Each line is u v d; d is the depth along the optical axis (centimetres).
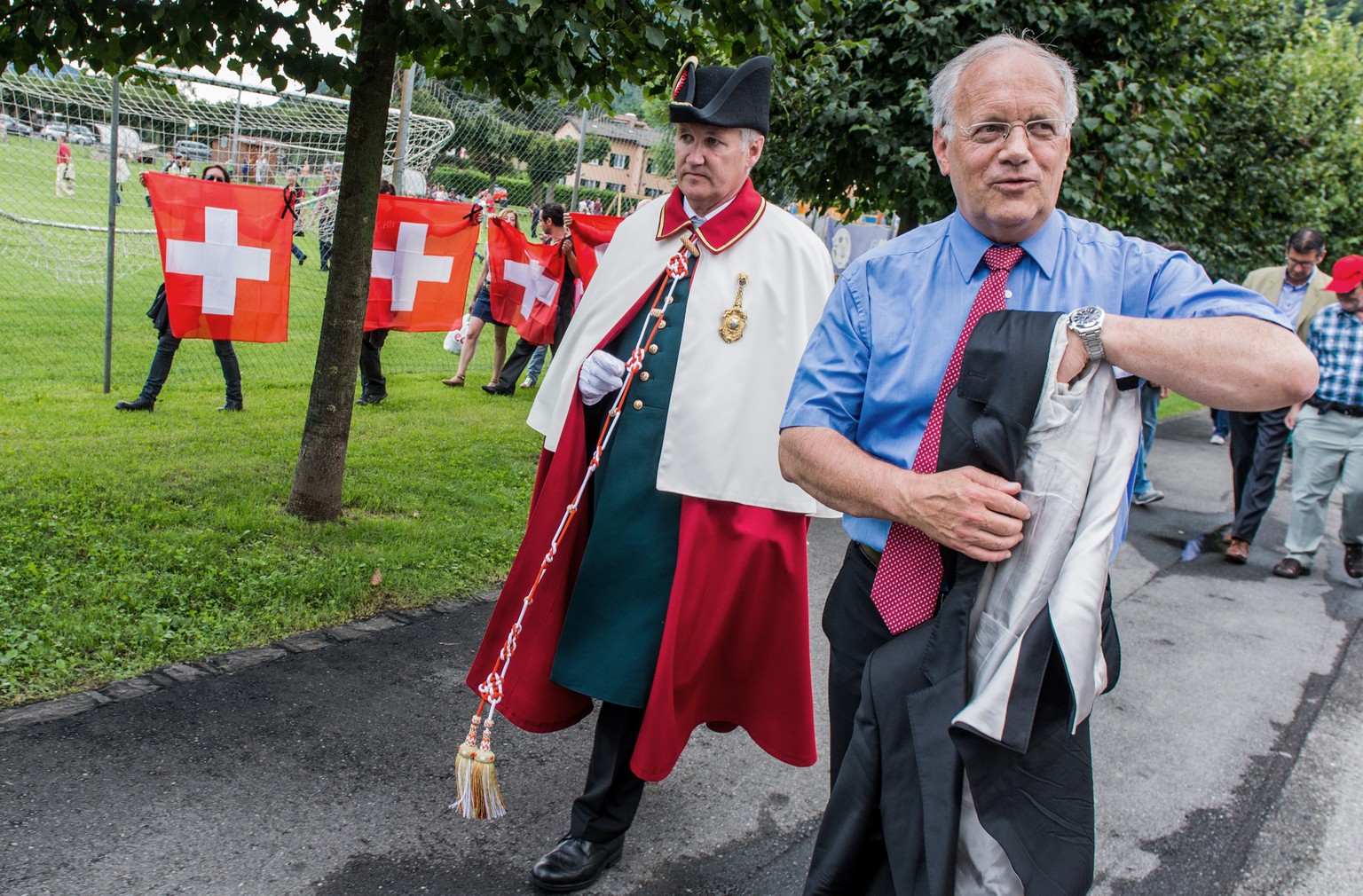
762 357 265
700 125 260
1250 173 1139
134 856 256
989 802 150
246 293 663
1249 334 152
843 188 756
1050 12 648
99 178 890
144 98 862
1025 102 169
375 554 466
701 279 268
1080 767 159
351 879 258
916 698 161
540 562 270
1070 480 155
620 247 281
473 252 765
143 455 584
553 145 898
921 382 181
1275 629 536
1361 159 1652
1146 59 689
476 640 404
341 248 479
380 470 612
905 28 640
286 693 344
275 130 955
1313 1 1290
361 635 395
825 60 650
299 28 420
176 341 692
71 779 283
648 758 251
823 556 591
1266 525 787
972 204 176
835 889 170
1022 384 156
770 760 346
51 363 818
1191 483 920
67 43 416
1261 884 300
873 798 167
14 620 359
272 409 738
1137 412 163
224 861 258
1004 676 150
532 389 948
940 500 158
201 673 349
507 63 453
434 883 260
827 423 187
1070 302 175
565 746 337
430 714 343
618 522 263
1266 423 653
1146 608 554
